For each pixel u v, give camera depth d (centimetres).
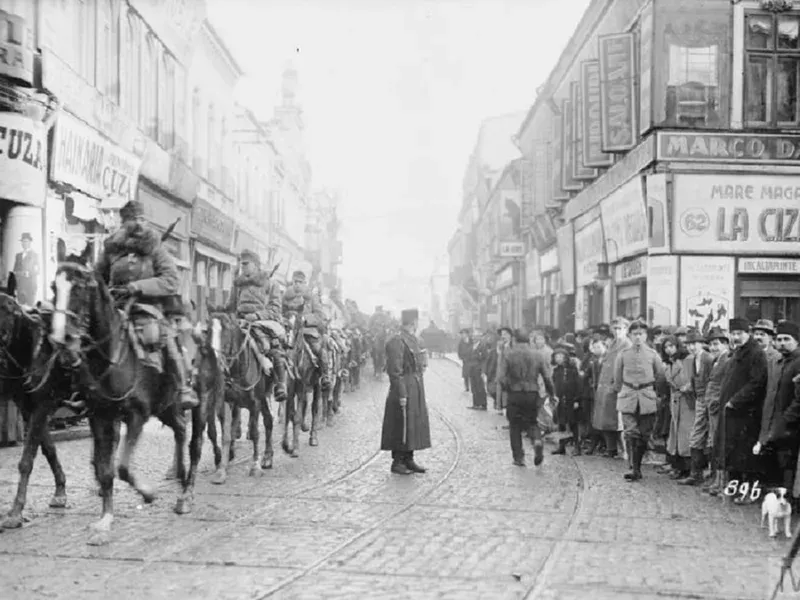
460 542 916
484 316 6862
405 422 1369
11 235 1631
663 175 2195
